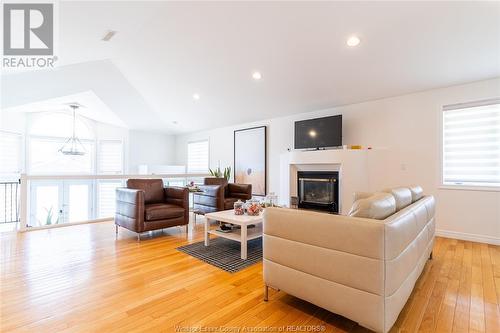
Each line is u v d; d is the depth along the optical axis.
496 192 3.17
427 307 1.74
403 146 3.86
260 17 2.76
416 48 2.87
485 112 3.29
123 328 1.49
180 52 3.66
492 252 2.87
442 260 2.62
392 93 3.86
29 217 5.58
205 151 7.43
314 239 1.54
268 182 5.71
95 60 3.94
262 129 5.81
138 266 2.43
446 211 3.50
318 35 2.89
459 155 3.47
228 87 4.52
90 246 3.04
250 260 2.62
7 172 5.62
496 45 2.67
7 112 5.58
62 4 2.21
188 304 1.76
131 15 2.64
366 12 2.49
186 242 3.26
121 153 7.45
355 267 1.37
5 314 1.62
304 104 4.64
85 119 7.09
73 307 1.71
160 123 6.92
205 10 2.72
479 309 1.71
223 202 4.21
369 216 1.47
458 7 2.29
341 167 4.17
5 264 2.45
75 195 6.11
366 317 1.34
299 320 1.59
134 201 3.24
